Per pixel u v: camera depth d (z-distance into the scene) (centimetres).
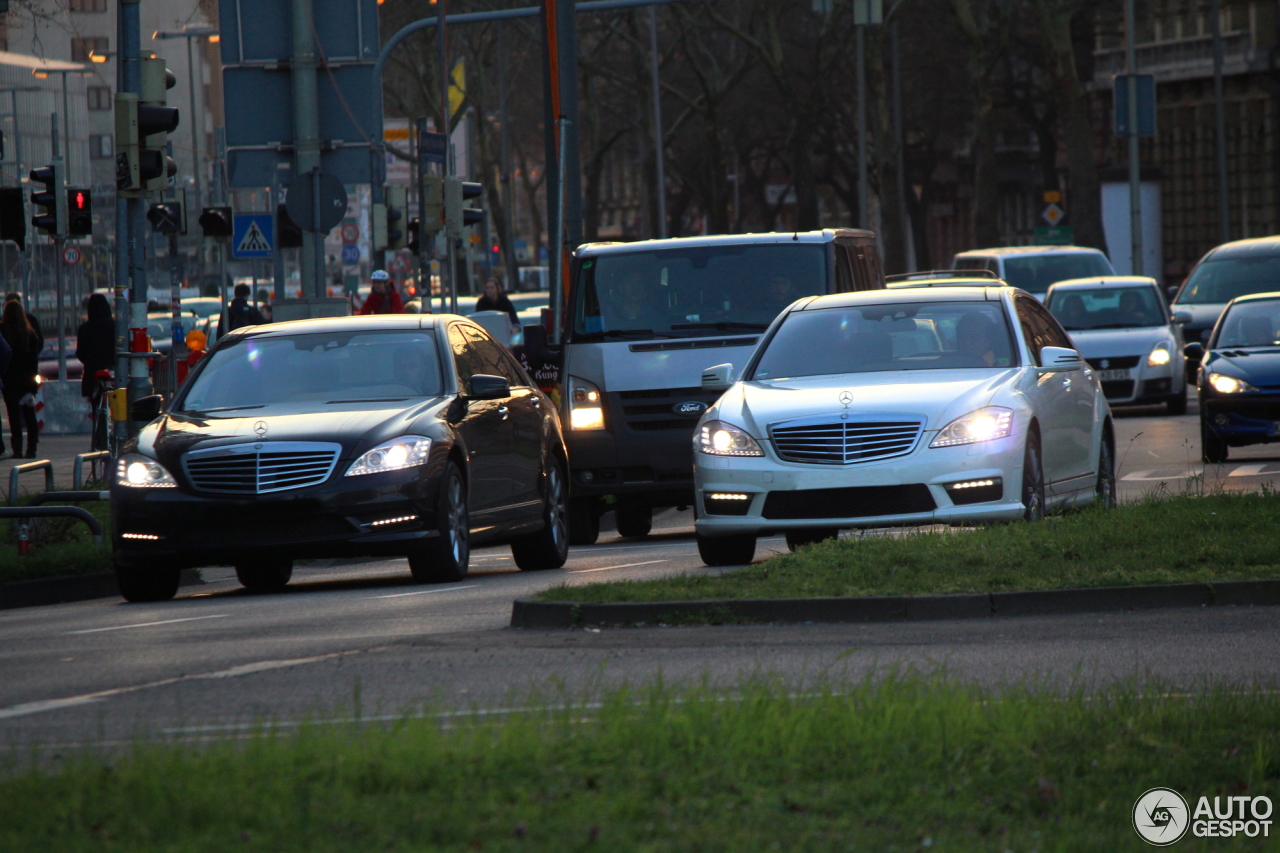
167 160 7281
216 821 1989
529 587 4978
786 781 2216
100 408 9888
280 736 2459
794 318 5594
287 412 5219
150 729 2775
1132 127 18675
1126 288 12219
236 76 9981
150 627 4372
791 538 5559
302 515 4972
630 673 3278
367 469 5000
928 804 2130
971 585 4141
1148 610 4066
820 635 3791
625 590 4166
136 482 5072
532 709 2656
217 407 5369
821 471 4966
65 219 8456
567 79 8425
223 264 13488
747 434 5081
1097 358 11750
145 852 1873
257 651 3756
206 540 4991
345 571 6381
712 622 3984
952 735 2433
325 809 2030
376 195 12012
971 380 5147
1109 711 2645
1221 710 2633
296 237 12125
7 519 6638
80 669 3572
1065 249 13925
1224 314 9162
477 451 5381
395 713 2748
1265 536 4678
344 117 9938
